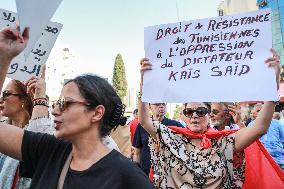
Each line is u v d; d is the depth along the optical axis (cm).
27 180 252
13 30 172
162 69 312
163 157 308
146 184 166
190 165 294
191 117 305
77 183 163
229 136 301
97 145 177
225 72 296
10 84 292
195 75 302
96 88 177
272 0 2873
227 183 294
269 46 290
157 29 318
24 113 292
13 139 185
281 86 905
